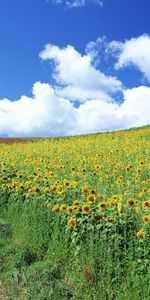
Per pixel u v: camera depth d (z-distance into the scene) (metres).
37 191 9.94
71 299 6.38
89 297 6.34
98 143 23.33
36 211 9.56
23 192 11.12
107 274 6.50
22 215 9.92
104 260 6.73
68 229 7.62
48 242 8.19
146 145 19.97
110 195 8.94
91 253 6.90
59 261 7.44
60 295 6.43
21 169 13.80
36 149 22.70
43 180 11.19
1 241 8.72
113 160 15.41
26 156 18.23
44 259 7.72
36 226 8.89
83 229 7.29
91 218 7.30
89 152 18.67
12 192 11.52
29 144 28.48
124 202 7.95
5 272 7.36
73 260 7.21
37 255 7.84
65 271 7.16
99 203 7.48
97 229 7.12
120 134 28.19
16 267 7.43
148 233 6.57
